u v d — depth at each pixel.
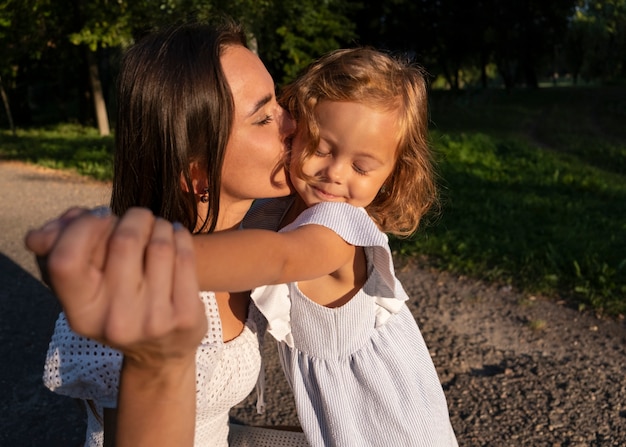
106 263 0.51
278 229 1.65
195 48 1.31
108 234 0.52
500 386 3.81
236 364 1.44
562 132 18.94
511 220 7.37
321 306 1.48
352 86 1.43
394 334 1.58
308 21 13.09
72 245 0.49
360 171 1.46
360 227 1.29
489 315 4.76
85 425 3.50
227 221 1.51
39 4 16.09
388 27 30.78
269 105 1.44
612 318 4.64
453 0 30.95
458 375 3.94
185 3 11.20
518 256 5.87
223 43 1.38
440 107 26.64
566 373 3.93
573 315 4.72
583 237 6.58
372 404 1.52
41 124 23.73
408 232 1.72
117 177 1.38
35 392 3.80
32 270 5.82
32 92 32.41
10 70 17.80
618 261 5.66
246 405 3.65
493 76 50.47
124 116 1.34
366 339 1.54
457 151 12.54
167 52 1.30
